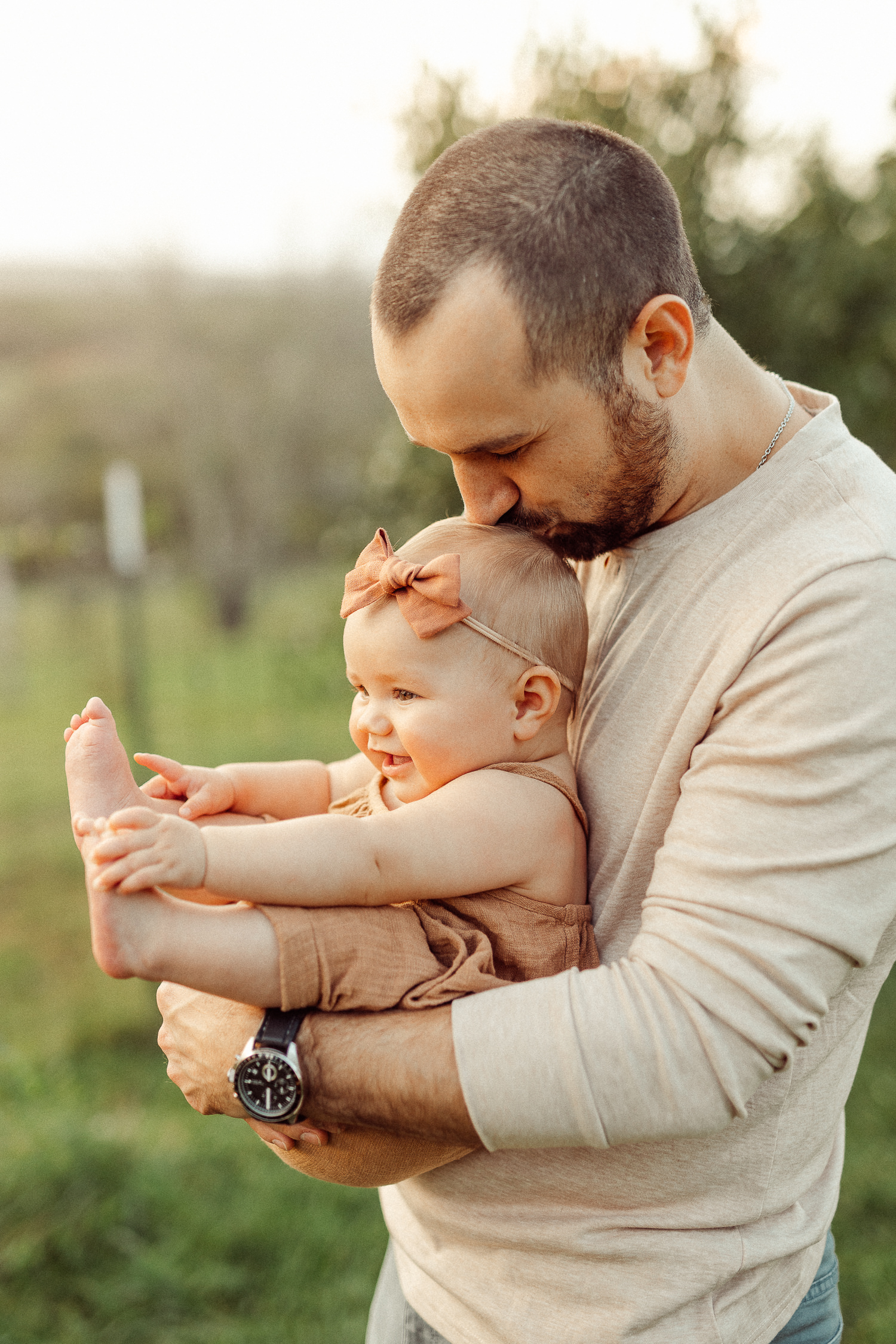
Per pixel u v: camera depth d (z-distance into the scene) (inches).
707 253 150.7
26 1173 109.1
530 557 51.6
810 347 155.9
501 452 46.3
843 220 154.7
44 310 679.1
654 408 45.2
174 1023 50.1
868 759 40.0
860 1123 122.6
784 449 47.3
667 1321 45.4
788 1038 40.1
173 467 664.4
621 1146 45.8
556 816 49.3
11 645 424.8
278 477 657.6
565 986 41.7
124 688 410.6
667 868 42.4
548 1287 47.4
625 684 49.4
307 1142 47.8
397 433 177.0
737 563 46.0
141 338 665.0
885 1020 146.7
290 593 631.8
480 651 50.1
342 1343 94.9
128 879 40.6
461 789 48.2
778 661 41.8
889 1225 106.6
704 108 145.6
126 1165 114.3
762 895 39.9
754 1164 46.2
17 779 300.0
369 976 44.3
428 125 153.2
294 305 657.6
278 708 362.9
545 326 41.9
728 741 42.5
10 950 189.5
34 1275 101.2
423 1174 50.8
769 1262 47.4
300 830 44.0
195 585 634.8
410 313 43.0
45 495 650.8
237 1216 109.3
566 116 145.8
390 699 51.3
